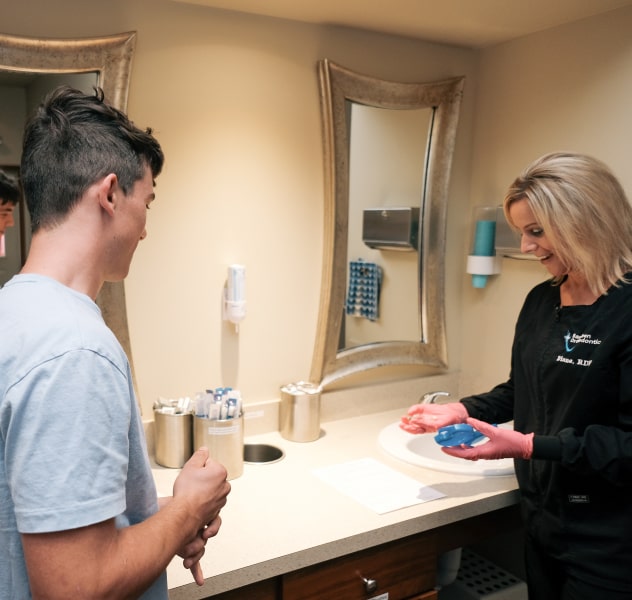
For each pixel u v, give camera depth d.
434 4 1.71
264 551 1.27
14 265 1.46
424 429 1.63
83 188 0.79
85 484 0.68
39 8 1.49
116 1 1.58
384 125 2.00
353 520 1.40
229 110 1.77
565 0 1.69
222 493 0.93
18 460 0.68
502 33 2.00
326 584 1.36
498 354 2.19
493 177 2.18
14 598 0.74
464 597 2.01
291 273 1.94
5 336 0.72
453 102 2.10
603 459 1.25
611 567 1.32
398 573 1.47
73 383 0.69
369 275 2.04
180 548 0.82
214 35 1.72
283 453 1.79
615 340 1.29
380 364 2.10
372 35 1.97
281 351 1.96
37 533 0.66
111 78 1.54
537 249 1.41
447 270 2.26
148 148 0.86
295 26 1.84
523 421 1.55
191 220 1.75
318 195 1.95
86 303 0.78
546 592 1.50
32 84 1.46
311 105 1.90
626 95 1.75
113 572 0.70
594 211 1.30
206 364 1.83
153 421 1.75
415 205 2.11
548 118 1.97
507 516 1.69
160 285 1.73
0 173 1.40
